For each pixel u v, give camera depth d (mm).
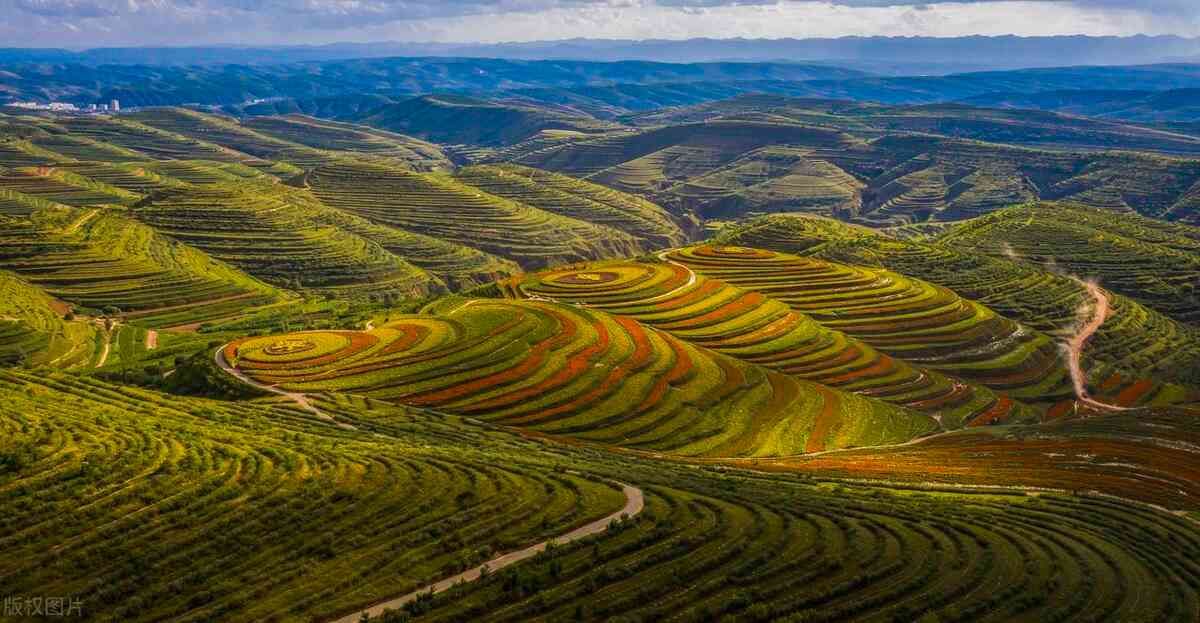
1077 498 118812
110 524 90375
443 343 178875
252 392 156000
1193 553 98500
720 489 112438
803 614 78125
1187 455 143250
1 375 147250
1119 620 81250
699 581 84000
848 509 105750
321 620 76562
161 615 77312
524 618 76812
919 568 88562
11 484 96125
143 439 112312
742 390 174875
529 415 154500
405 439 131250
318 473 104438
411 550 88375
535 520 95438
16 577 81188
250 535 90312
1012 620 80250
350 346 177625
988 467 138250
